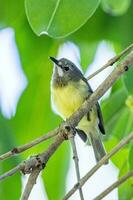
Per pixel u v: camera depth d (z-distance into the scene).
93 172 7.03
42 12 7.66
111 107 10.23
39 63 11.30
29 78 11.28
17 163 9.84
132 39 10.49
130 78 9.18
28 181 7.13
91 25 10.99
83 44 11.20
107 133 10.23
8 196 10.04
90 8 7.64
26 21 11.13
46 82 11.30
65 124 7.55
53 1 7.67
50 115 11.16
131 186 9.49
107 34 10.95
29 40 11.26
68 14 7.64
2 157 7.20
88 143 10.74
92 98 7.64
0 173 9.78
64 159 10.95
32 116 11.12
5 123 10.16
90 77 7.90
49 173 10.88
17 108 11.07
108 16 10.88
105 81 7.61
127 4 10.46
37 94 11.24
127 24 10.53
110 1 10.39
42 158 7.26
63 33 7.67
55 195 10.84
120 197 9.83
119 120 10.17
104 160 7.06
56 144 7.44
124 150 10.34
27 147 7.29
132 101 9.54
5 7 10.85
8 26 11.05
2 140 9.76
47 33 7.65
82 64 11.47
